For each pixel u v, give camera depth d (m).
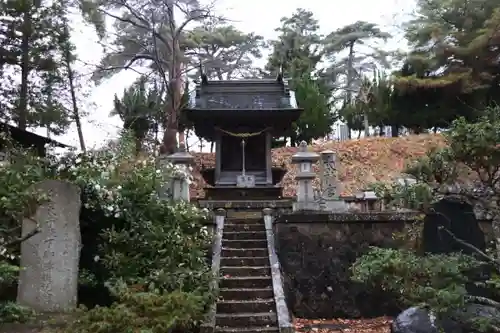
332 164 11.90
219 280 7.33
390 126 26.83
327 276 9.36
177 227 7.42
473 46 20.83
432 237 6.24
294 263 9.41
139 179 7.61
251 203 12.48
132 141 11.67
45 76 17.55
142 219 7.26
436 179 5.25
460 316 4.74
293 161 12.01
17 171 6.73
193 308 5.54
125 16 24.09
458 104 22.55
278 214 9.93
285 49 31.06
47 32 16.77
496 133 4.62
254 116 15.58
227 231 10.33
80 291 6.87
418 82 22.00
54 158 7.83
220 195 15.01
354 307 9.18
